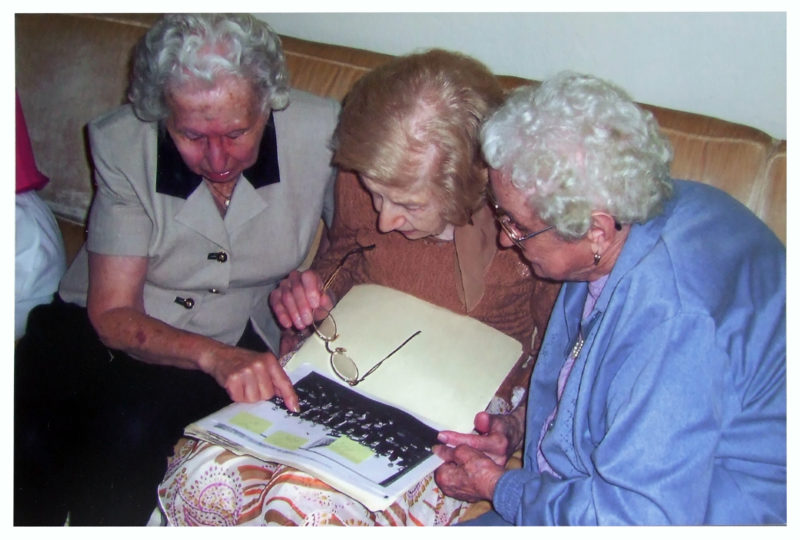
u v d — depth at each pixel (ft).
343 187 4.48
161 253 4.47
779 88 4.71
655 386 2.98
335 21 5.92
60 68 5.95
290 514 3.48
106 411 4.43
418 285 4.39
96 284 4.48
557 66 5.28
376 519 3.65
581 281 3.63
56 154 6.06
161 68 3.70
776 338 3.13
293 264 4.76
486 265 4.18
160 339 4.29
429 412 3.87
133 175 4.31
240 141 3.98
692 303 3.02
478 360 4.08
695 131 4.41
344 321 4.29
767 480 3.12
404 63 3.64
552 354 3.92
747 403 3.11
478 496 3.70
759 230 3.44
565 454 3.52
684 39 4.83
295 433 3.70
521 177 3.10
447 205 3.67
